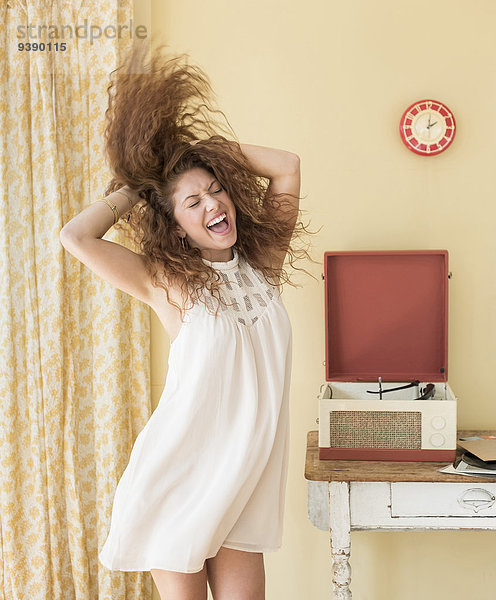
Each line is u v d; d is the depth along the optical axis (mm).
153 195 1834
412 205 2627
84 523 2670
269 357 1855
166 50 2641
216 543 1824
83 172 2596
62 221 2561
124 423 2660
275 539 1945
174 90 1826
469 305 2637
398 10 2582
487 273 2623
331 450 2322
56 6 2521
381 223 2641
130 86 1818
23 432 2584
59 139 2551
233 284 1868
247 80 2639
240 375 1806
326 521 2398
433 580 2744
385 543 2744
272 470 1913
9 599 2609
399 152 2615
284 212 1969
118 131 1813
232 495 1774
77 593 2631
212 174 1838
